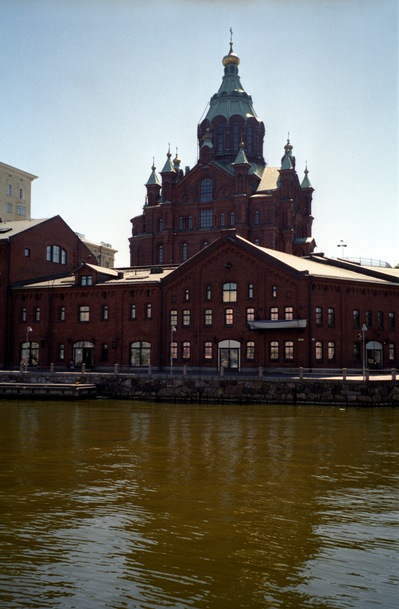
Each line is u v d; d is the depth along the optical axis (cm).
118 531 1595
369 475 2264
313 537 1556
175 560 1390
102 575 1301
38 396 5250
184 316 6731
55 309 7256
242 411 4347
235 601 1180
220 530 1608
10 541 1512
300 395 4778
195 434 3256
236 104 10344
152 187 10238
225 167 10044
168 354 6762
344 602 1178
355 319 6475
